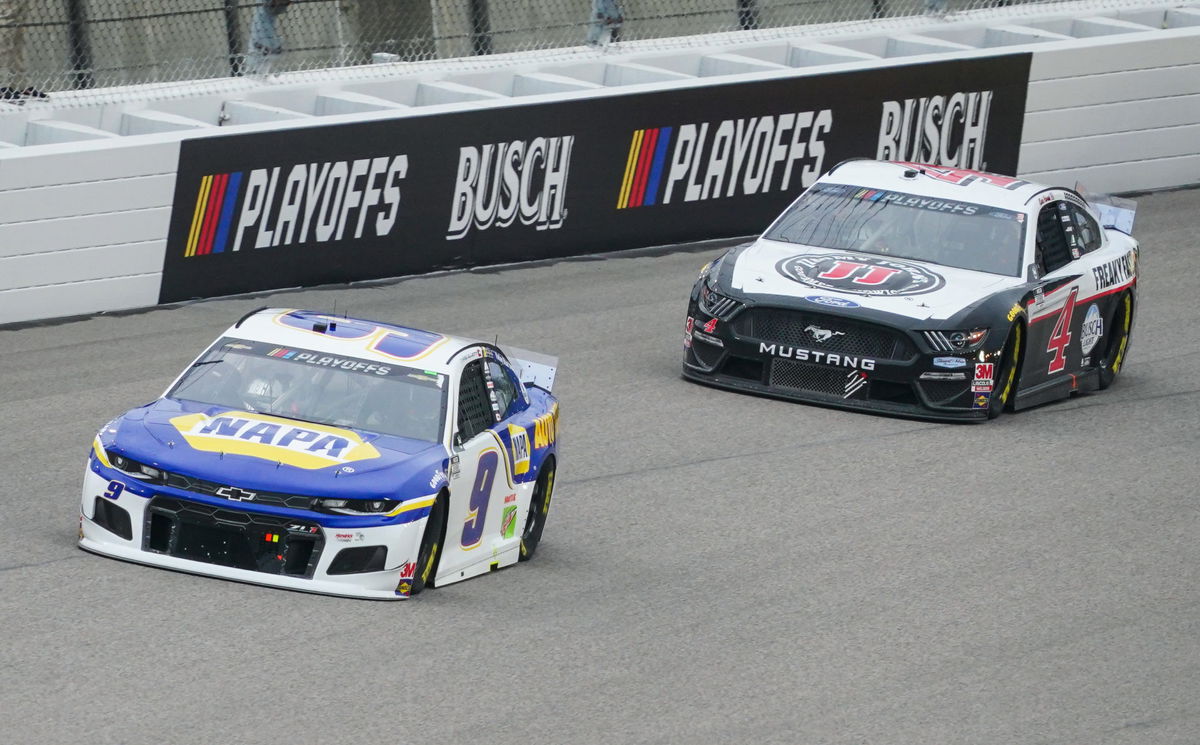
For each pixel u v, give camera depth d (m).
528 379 37.38
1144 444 46.22
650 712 25.77
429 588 30.95
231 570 29.44
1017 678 28.53
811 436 44.81
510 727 24.62
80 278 52.41
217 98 64.00
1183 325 60.47
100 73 61.31
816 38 80.31
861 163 54.25
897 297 47.22
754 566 34.41
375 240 58.72
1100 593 33.78
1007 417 48.19
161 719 23.64
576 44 75.00
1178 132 79.38
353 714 24.47
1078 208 53.25
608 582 32.78
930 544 36.56
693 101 65.69
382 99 66.88
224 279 55.38
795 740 25.05
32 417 42.53
